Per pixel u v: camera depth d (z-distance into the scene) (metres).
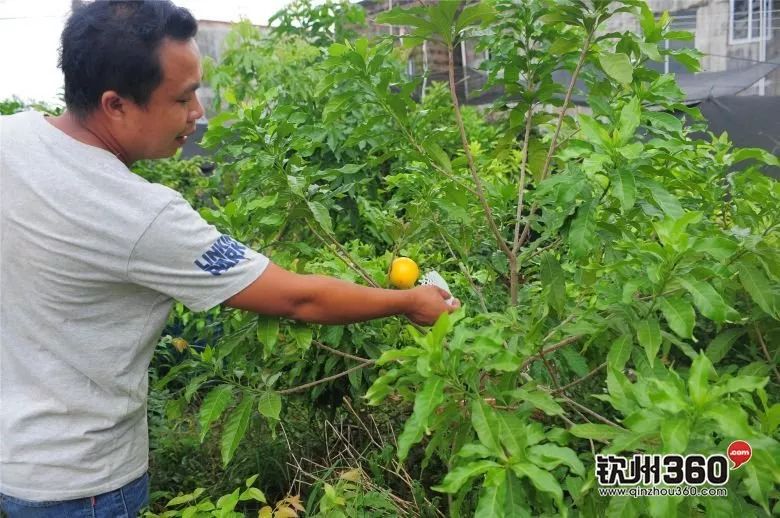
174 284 1.76
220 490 3.08
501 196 2.75
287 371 2.96
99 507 1.95
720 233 2.03
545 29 2.61
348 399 2.86
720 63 7.16
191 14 1.84
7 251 1.76
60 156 1.74
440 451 2.00
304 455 3.14
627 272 1.90
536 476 1.37
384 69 2.49
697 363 1.37
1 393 1.89
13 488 1.86
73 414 1.87
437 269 3.39
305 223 2.74
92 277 1.74
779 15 6.86
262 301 1.82
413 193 2.92
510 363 1.55
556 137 2.49
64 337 1.81
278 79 5.69
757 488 1.33
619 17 7.21
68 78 1.77
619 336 1.91
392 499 2.43
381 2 8.76
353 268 2.55
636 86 2.47
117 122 1.81
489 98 8.28
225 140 3.13
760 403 2.09
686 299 1.94
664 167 2.35
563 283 2.18
